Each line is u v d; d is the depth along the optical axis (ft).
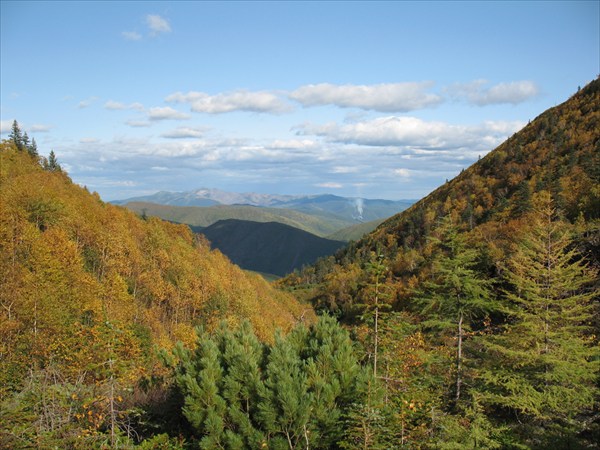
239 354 30.17
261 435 26.50
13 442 23.91
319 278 493.36
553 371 38.09
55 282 96.68
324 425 27.09
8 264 102.63
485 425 29.99
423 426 28.58
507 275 47.55
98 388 27.94
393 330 34.68
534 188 288.30
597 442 33.35
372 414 24.27
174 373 35.06
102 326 28.89
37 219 172.14
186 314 208.74
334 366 30.07
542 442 32.48
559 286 41.68
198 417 28.12
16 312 71.92
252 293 274.36
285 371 27.96
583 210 171.73
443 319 42.98
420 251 309.01
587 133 366.43
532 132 472.85
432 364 42.24
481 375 39.11
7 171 236.63
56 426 26.73
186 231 350.23
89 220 212.02
